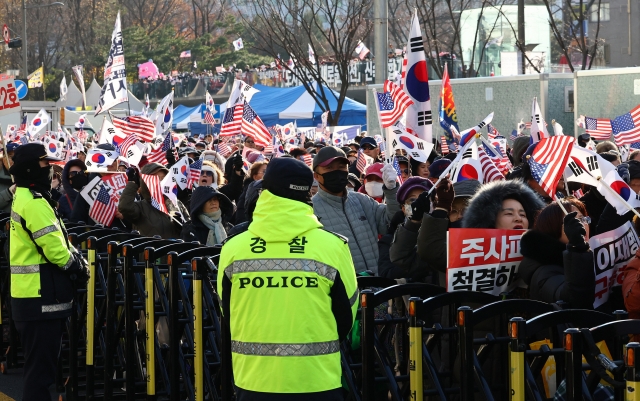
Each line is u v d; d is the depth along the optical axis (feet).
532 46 108.88
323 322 14.80
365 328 16.46
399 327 18.94
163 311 22.70
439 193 18.85
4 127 99.40
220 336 20.39
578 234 16.19
